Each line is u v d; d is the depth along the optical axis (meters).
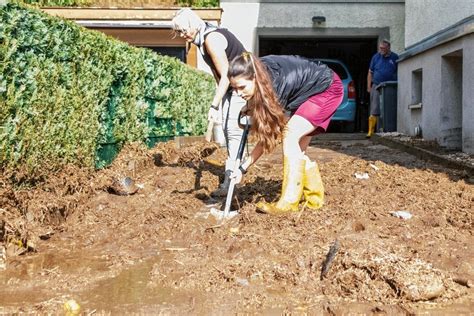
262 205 5.61
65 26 6.58
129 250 5.00
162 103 10.83
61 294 3.96
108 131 8.27
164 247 5.06
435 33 12.18
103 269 4.50
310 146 13.30
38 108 5.96
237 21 18.11
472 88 9.70
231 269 4.32
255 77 5.02
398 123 14.45
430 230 5.30
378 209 5.95
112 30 17.06
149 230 5.46
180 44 17.50
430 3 12.46
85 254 4.89
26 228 4.96
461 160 9.10
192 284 4.11
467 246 4.89
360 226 5.42
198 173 8.19
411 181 7.52
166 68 10.97
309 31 18.11
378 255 4.21
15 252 4.85
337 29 18.11
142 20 16.66
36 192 5.82
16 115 5.59
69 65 6.72
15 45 5.48
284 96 5.32
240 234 5.13
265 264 4.43
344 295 3.91
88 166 7.26
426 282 3.85
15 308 3.70
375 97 15.34
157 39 17.45
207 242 5.12
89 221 5.77
